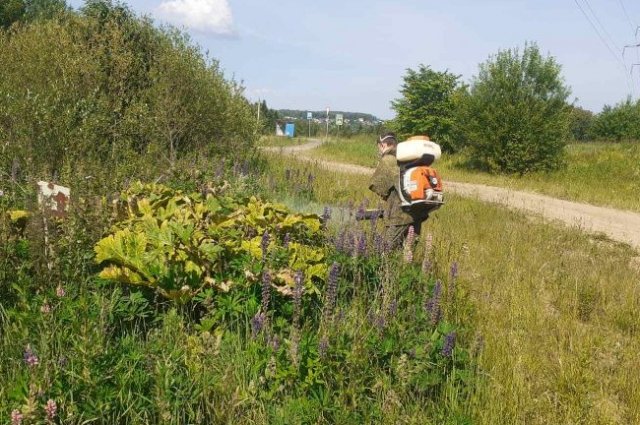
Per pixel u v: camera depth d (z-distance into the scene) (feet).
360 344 12.12
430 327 14.25
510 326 18.44
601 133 169.07
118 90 41.16
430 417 12.01
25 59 38.06
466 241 29.58
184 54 44.39
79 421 9.45
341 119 226.99
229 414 10.16
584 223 44.86
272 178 35.09
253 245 15.88
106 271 13.80
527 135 80.28
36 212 14.01
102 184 20.52
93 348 10.41
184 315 14.28
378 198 36.60
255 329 12.80
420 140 19.76
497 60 85.40
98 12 43.42
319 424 10.91
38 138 27.45
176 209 18.34
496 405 12.54
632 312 20.72
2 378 10.64
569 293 22.12
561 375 14.93
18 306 12.75
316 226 19.44
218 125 45.24
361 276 16.83
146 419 10.06
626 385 15.24
